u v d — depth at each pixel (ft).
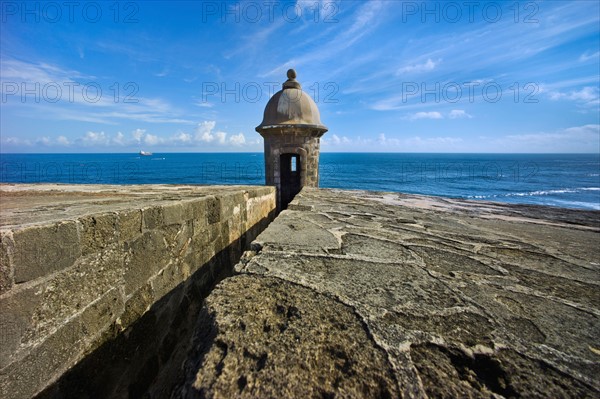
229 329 3.24
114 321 6.05
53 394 4.68
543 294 4.76
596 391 2.74
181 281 8.75
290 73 28.30
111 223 5.88
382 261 5.83
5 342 3.98
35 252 4.33
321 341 3.13
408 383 2.68
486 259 6.41
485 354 3.16
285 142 26.48
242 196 14.15
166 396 7.79
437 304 4.15
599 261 6.60
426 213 12.40
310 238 7.21
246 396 2.47
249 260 5.49
